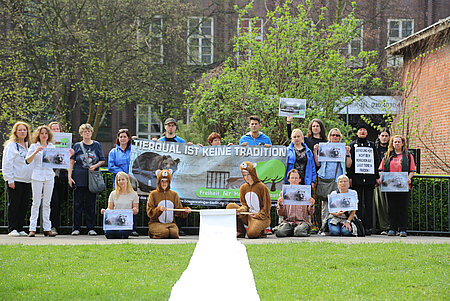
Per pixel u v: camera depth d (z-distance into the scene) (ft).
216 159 39.22
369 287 20.43
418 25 102.37
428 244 30.83
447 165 58.18
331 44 50.96
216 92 50.85
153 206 35.50
